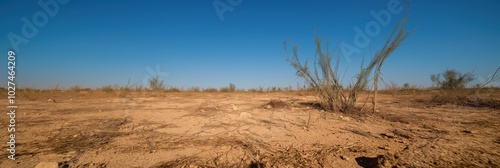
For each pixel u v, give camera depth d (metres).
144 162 1.94
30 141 2.50
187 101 7.13
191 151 2.19
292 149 2.25
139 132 2.89
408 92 10.93
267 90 15.95
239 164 1.90
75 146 2.33
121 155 2.09
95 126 3.23
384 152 2.15
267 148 2.28
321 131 2.97
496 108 5.02
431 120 3.72
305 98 8.24
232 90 16.14
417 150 2.19
